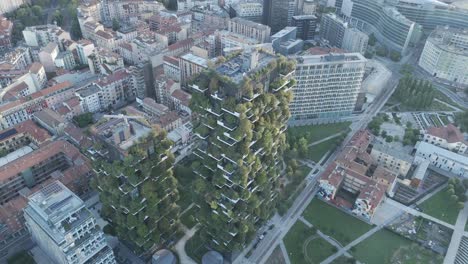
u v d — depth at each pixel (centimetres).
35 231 18538
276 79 16500
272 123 16438
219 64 16038
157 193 17450
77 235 16762
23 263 19212
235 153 15525
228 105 14675
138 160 15575
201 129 16162
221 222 18075
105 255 18012
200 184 17638
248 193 16925
